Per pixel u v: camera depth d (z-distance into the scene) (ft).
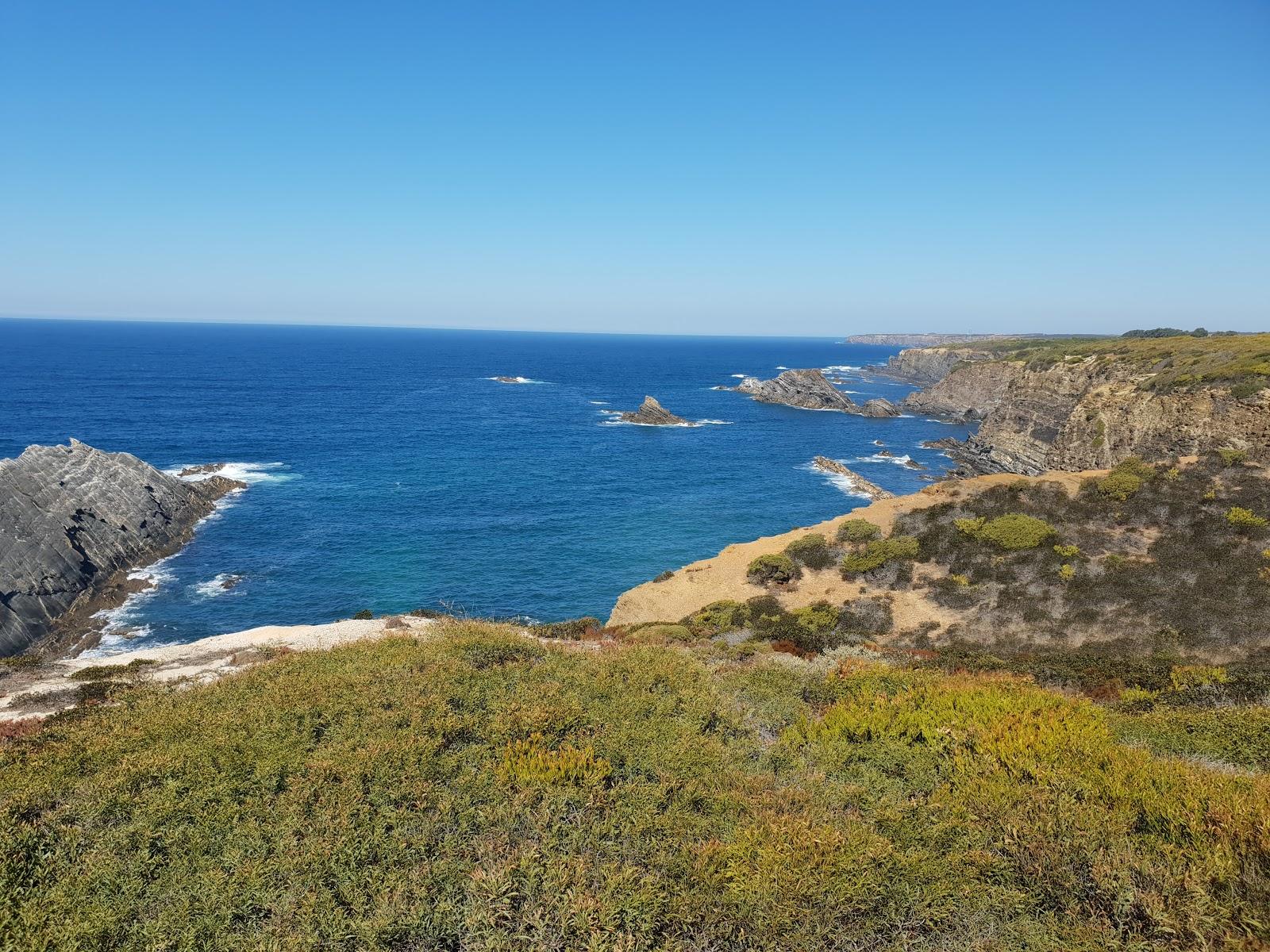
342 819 27.81
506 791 30.42
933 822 28.09
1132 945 21.06
